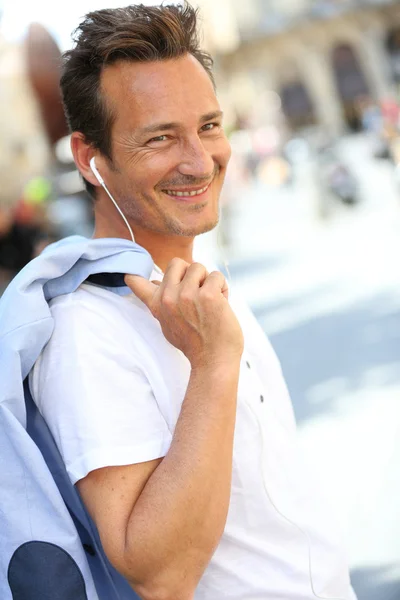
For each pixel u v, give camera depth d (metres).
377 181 24.59
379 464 5.67
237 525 2.01
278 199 28.69
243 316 2.34
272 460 2.07
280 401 2.29
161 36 2.06
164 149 2.09
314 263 15.48
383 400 7.00
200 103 2.09
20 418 1.89
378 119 36.19
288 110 63.44
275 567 2.03
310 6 59.25
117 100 2.07
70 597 1.84
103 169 2.16
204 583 1.99
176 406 1.95
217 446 1.80
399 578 4.40
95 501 1.83
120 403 1.89
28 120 19.91
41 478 1.85
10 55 19.44
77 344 1.91
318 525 2.12
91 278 2.02
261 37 59.81
